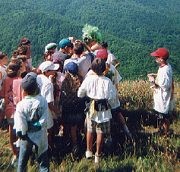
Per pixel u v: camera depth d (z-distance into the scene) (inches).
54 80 148.3
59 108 150.8
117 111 165.5
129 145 159.6
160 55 158.4
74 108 150.1
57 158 150.6
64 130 164.2
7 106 145.6
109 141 157.1
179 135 173.2
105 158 149.6
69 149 158.2
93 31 167.0
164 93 161.5
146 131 179.2
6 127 186.2
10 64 145.6
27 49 159.9
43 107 120.9
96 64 140.6
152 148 153.5
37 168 135.8
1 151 156.9
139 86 244.4
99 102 140.5
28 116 119.3
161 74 159.2
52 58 161.8
